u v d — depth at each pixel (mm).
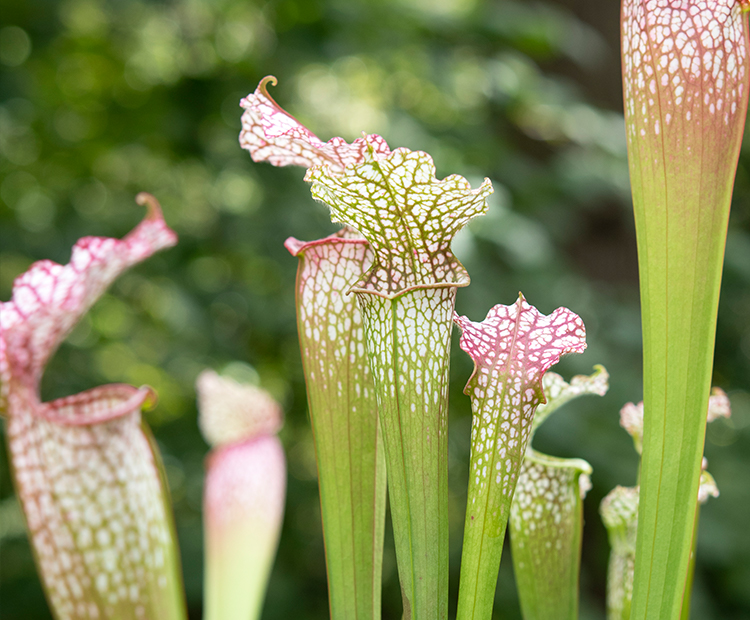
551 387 758
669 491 674
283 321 2645
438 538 682
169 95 2947
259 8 2805
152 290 2891
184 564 2461
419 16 2752
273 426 1037
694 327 670
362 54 2775
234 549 955
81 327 2912
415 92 3318
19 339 720
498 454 683
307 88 3363
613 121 2941
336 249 728
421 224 682
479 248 2512
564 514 769
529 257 2365
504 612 2471
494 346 689
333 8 2729
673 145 671
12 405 720
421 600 681
